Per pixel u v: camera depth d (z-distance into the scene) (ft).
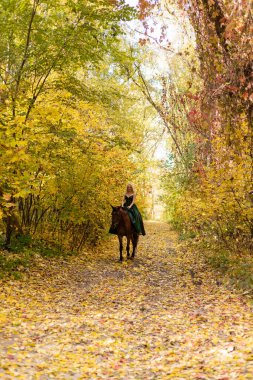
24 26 39.50
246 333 21.02
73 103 43.29
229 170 37.19
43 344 20.22
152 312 27.53
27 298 29.78
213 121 39.06
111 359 18.72
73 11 39.60
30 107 37.88
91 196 49.80
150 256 54.24
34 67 40.70
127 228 49.03
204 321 24.71
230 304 28.14
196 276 39.37
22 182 31.60
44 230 51.57
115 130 56.13
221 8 34.22
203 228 61.72
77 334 22.12
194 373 16.07
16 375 15.49
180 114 62.44
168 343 20.97
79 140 44.47
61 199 47.50
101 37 41.45
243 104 35.14
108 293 33.30
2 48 39.19
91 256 51.47
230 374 15.34
